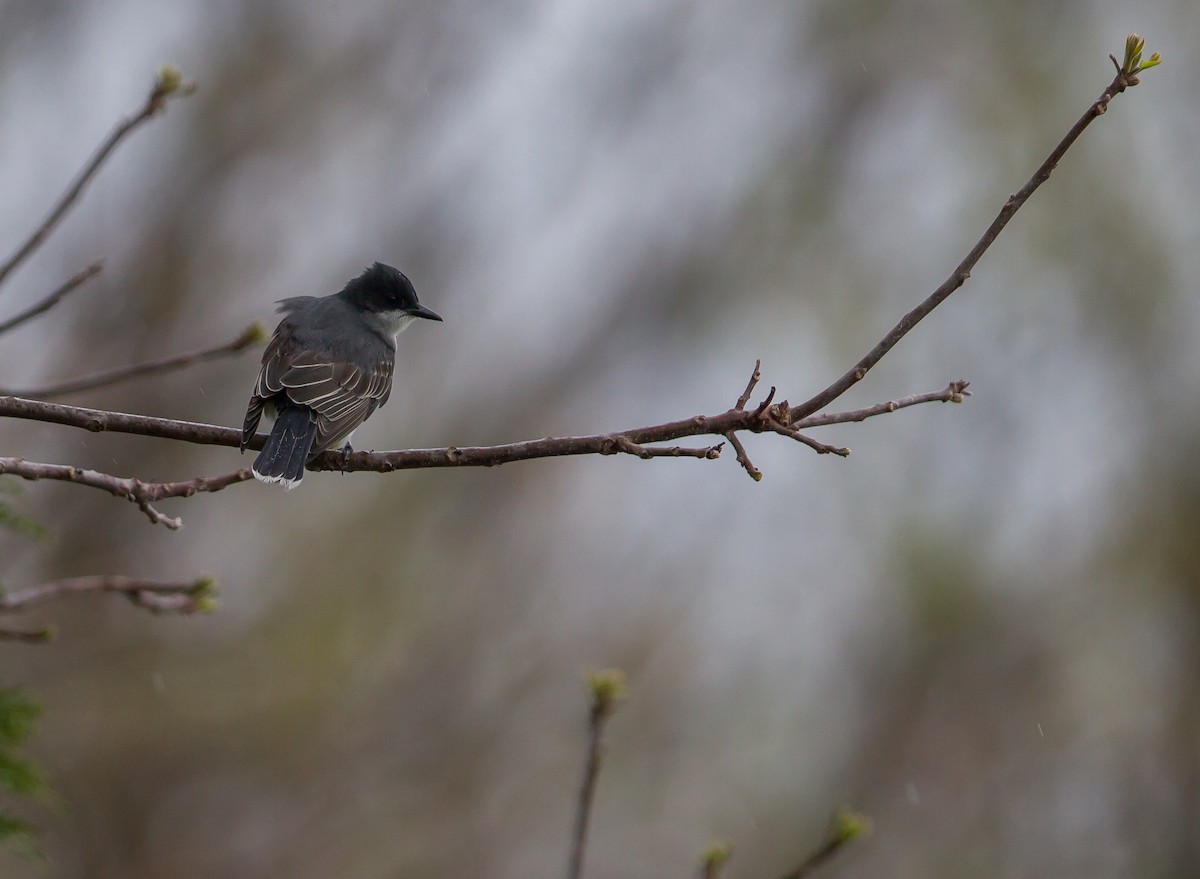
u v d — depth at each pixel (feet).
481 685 52.70
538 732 53.21
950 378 54.70
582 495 56.34
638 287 57.77
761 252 57.21
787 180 57.47
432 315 32.27
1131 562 55.16
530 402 56.18
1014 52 57.00
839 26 58.18
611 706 20.45
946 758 55.31
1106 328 55.77
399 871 49.60
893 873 53.83
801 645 56.44
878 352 18.53
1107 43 56.13
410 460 20.33
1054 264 54.90
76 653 46.57
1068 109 55.62
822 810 54.85
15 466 19.08
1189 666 54.70
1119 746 55.42
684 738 55.21
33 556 46.21
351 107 55.16
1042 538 56.13
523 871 52.08
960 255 55.42
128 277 49.78
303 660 49.11
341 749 50.29
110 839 46.52
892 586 54.24
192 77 52.54
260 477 25.86
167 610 22.54
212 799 48.62
